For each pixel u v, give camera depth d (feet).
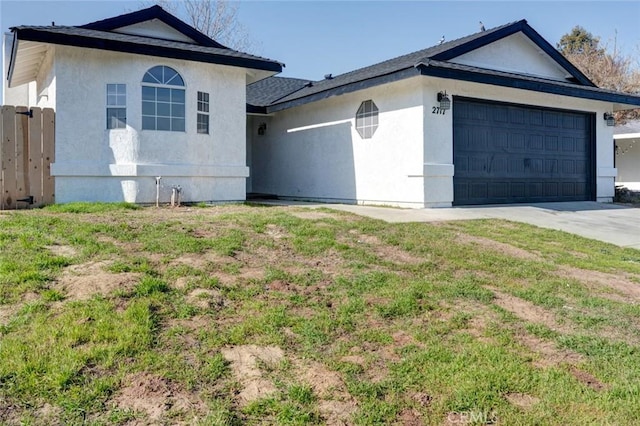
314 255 18.37
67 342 10.17
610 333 12.39
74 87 29.86
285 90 56.03
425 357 10.52
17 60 34.32
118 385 8.89
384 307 13.30
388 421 8.27
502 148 38.24
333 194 42.04
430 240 22.03
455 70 32.12
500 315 13.24
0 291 12.55
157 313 12.07
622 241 25.81
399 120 35.29
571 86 38.93
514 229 26.96
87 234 18.93
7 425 7.66
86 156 30.19
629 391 9.26
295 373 9.75
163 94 31.65
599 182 44.86
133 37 32.37
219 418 8.12
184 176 32.42
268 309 12.77
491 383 9.43
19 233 18.37
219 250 17.89
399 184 35.37
